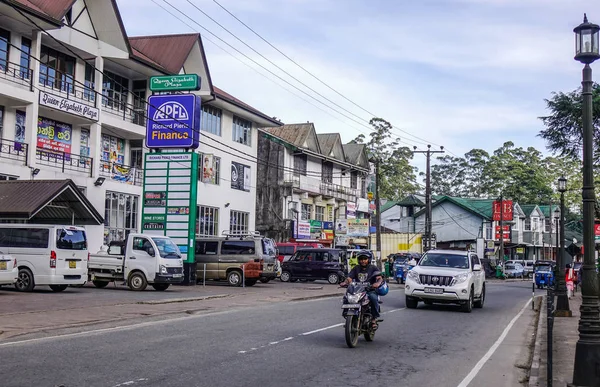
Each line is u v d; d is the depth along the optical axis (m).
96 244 30.34
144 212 28.69
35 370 8.48
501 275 60.28
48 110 27.70
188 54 35.94
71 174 28.97
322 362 10.05
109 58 31.08
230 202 41.50
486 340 13.80
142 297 20.20
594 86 27.27
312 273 35.50
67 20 28.95
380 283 12.56
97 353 9.95
